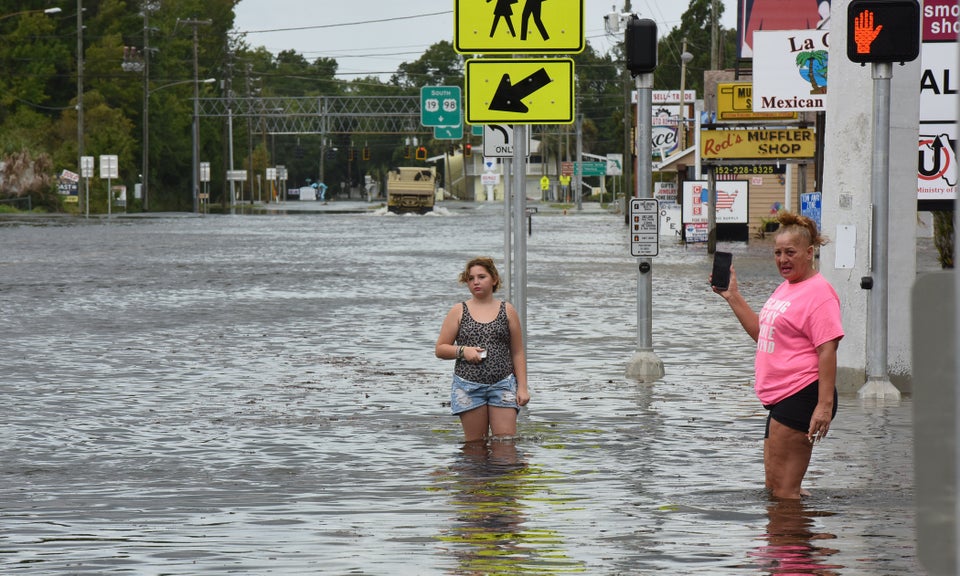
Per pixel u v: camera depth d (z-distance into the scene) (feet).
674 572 55.88
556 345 158.81
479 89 105.91
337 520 68.03
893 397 111.04
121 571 56.95
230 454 89.56
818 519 67.21
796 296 71.05
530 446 92.02
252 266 314.96
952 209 130.93
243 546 61.77
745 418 104.32
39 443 94.12
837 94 116.06
